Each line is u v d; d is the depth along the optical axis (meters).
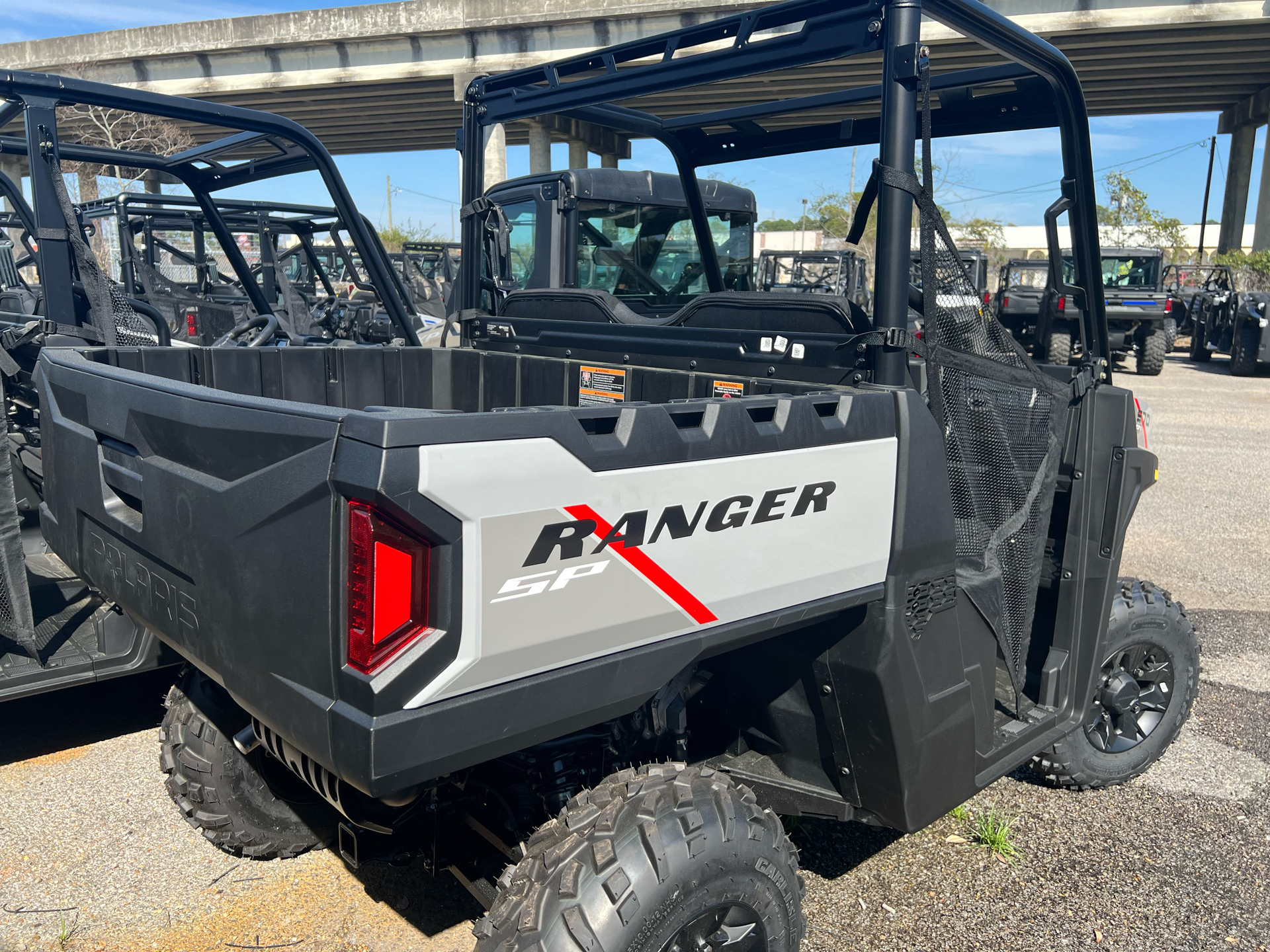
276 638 1.65
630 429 1.69
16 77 3.30
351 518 1.48
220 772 2.65
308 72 30.70
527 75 3.03
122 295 3.73
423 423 1.45
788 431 1.94
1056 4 24.25
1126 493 3.00
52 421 2.54
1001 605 2.61
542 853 1.75
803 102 2.96
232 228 10.89
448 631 1.51
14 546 2.88
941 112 3.01
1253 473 9.38
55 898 2.68
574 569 1.63
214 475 1.81
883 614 2.18
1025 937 2.60
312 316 11.69
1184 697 3.52
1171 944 2.59
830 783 2.40
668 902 1.67
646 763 2.20
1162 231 34.41
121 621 3.06
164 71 32.22
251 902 2.70
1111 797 3.41
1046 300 2.95
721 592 1.86
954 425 2.38
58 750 3.61
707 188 7.80
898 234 2.14
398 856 2.35
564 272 7.58
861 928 2.62
